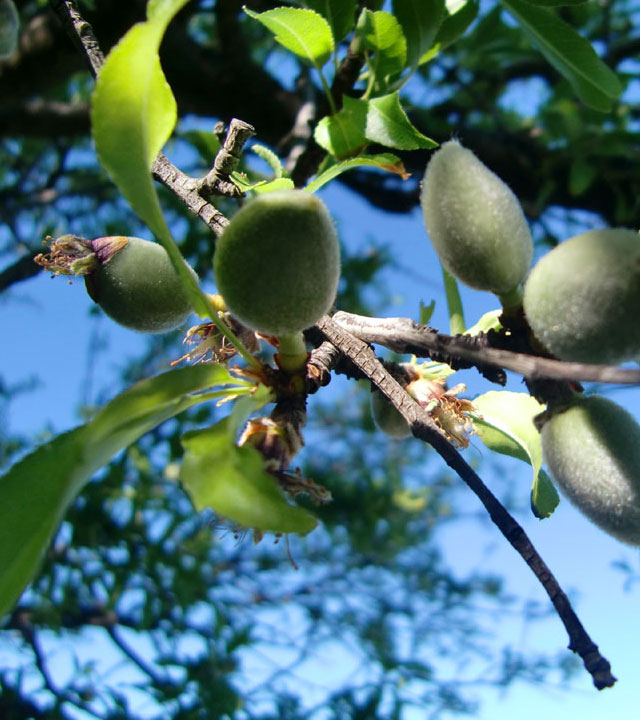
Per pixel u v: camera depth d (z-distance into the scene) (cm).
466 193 11
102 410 10
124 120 10
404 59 19
